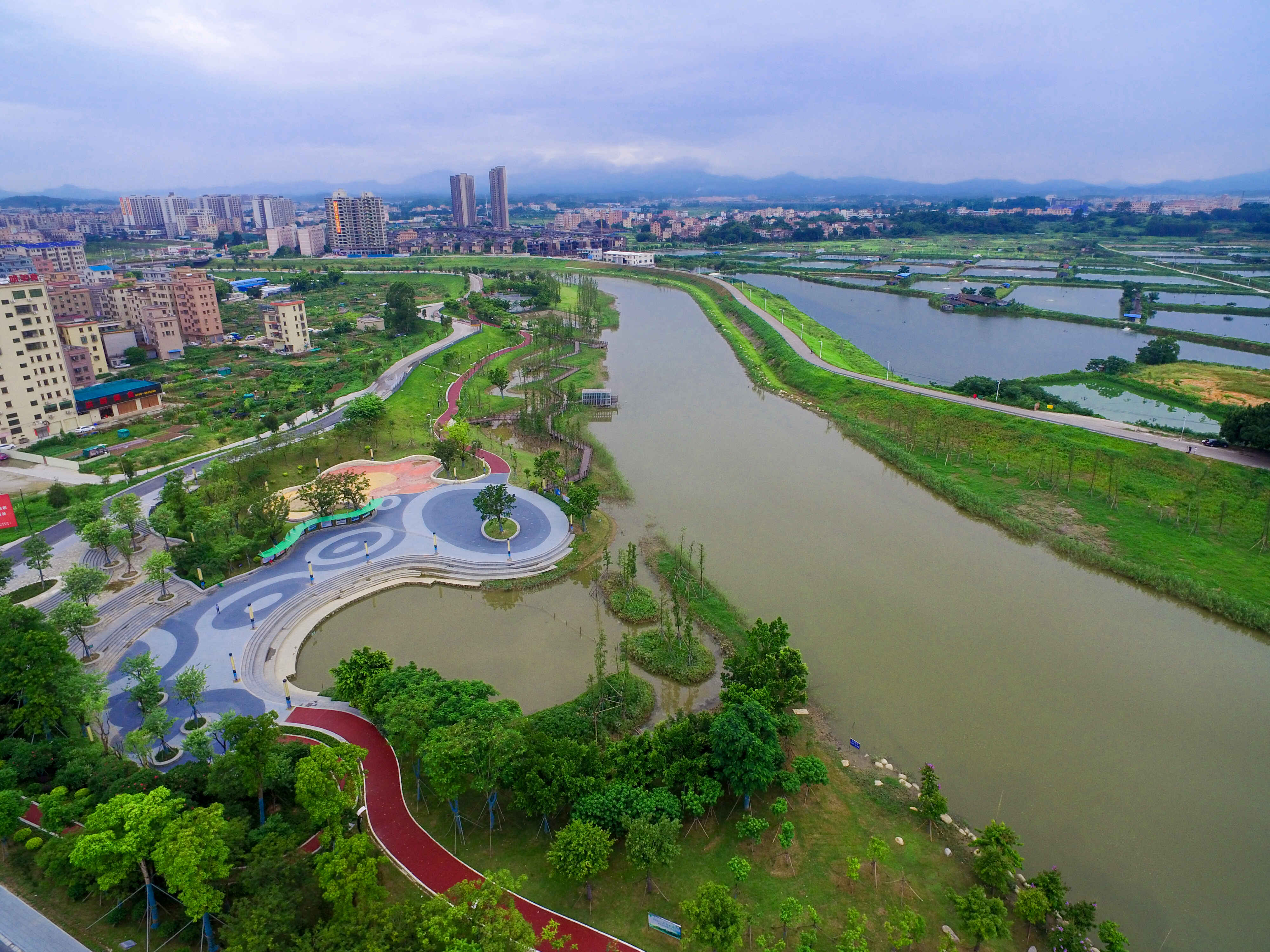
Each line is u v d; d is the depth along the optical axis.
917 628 98.62
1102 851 65.50
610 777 67.50
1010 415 168.62
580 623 100.19
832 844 64.75
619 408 196.88
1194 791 72.44
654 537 122.94
